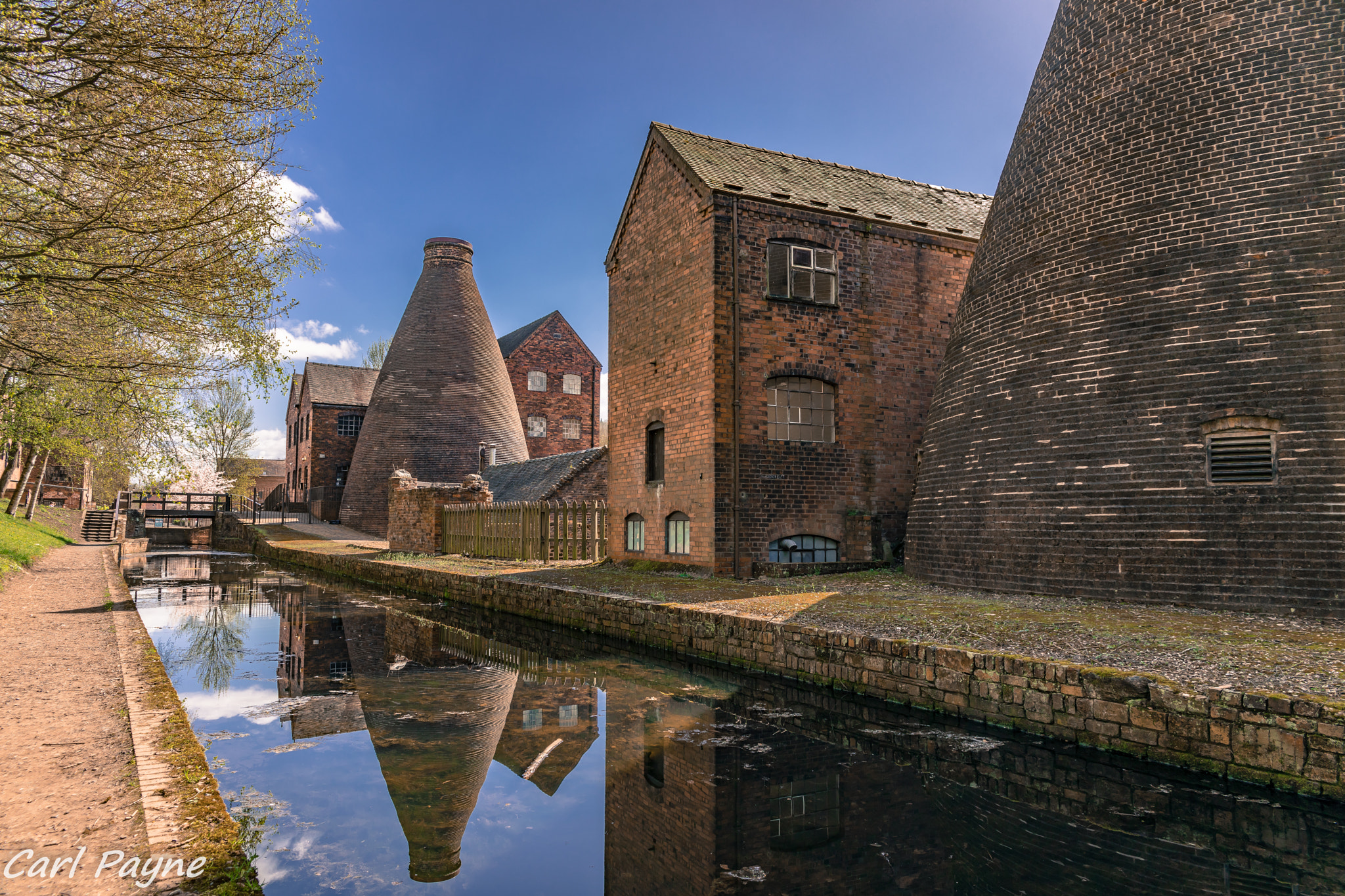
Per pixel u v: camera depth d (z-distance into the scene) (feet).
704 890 13.39
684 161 48.47
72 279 25.95
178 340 31.58
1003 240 36.63
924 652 22.67
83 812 12.68
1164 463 28.81
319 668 32.78
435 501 81.41
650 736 22.41
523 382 140.26
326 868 14.05
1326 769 15.12
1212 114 29.91
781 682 27.40
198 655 35.73
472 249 122.21
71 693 20.47
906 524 50.14
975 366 36.78
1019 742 19.70
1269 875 13.69
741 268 46.32
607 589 40.81
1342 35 28.19
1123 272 31.22
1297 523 25.77
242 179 28.43
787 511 46.44
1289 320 27.20
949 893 13.08
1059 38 35.99
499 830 16.08
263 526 119.85
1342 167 27.35
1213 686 17.07
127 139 25.12
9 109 23.43
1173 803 16.85
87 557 76.64
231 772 19.42
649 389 52.65
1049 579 31.42
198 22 24.38
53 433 36.24
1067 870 13.97
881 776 19.06
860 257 50.03
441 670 32.14
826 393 48.80
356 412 139.23
